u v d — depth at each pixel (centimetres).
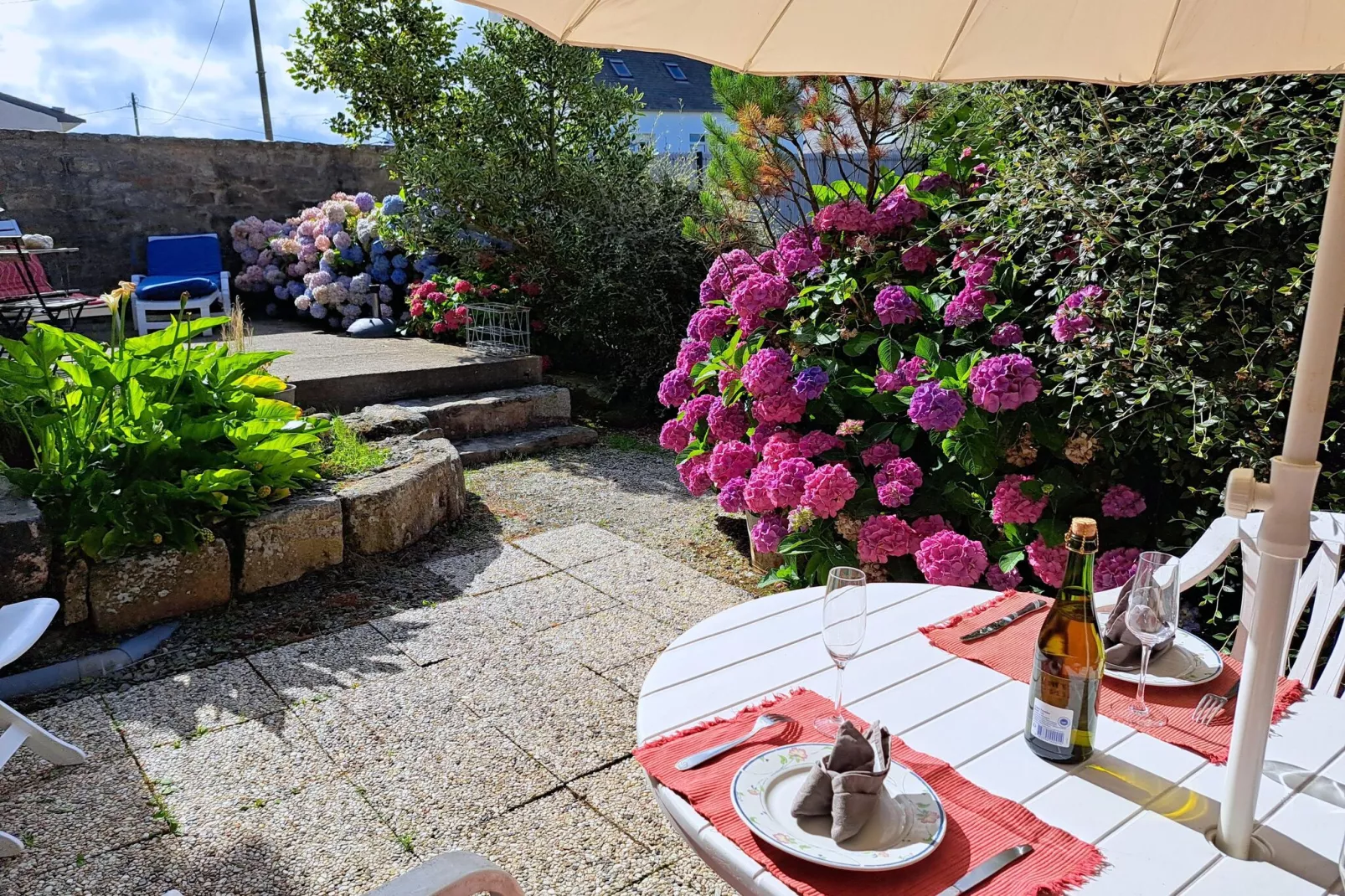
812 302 371
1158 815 118
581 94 665
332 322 813
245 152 893
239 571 339
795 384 339
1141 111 288
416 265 759
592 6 107
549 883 199
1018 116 323
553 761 244
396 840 211
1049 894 103
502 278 698
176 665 294
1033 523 295
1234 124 256
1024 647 165
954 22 124
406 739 253
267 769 239
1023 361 280
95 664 287
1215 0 124
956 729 138
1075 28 127
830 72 129
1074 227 285
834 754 115
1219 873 107
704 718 141
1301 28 126
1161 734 136
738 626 173
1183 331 260
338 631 319
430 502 414
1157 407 263
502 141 657
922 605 184
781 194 447
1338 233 94
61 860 203
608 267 625
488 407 571
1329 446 248
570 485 502
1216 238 269
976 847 110
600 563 387
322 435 442
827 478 310
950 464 322
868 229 367
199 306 775
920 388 294
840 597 131
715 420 381
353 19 708
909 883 104
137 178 842
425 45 729
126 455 334
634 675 291
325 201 945
